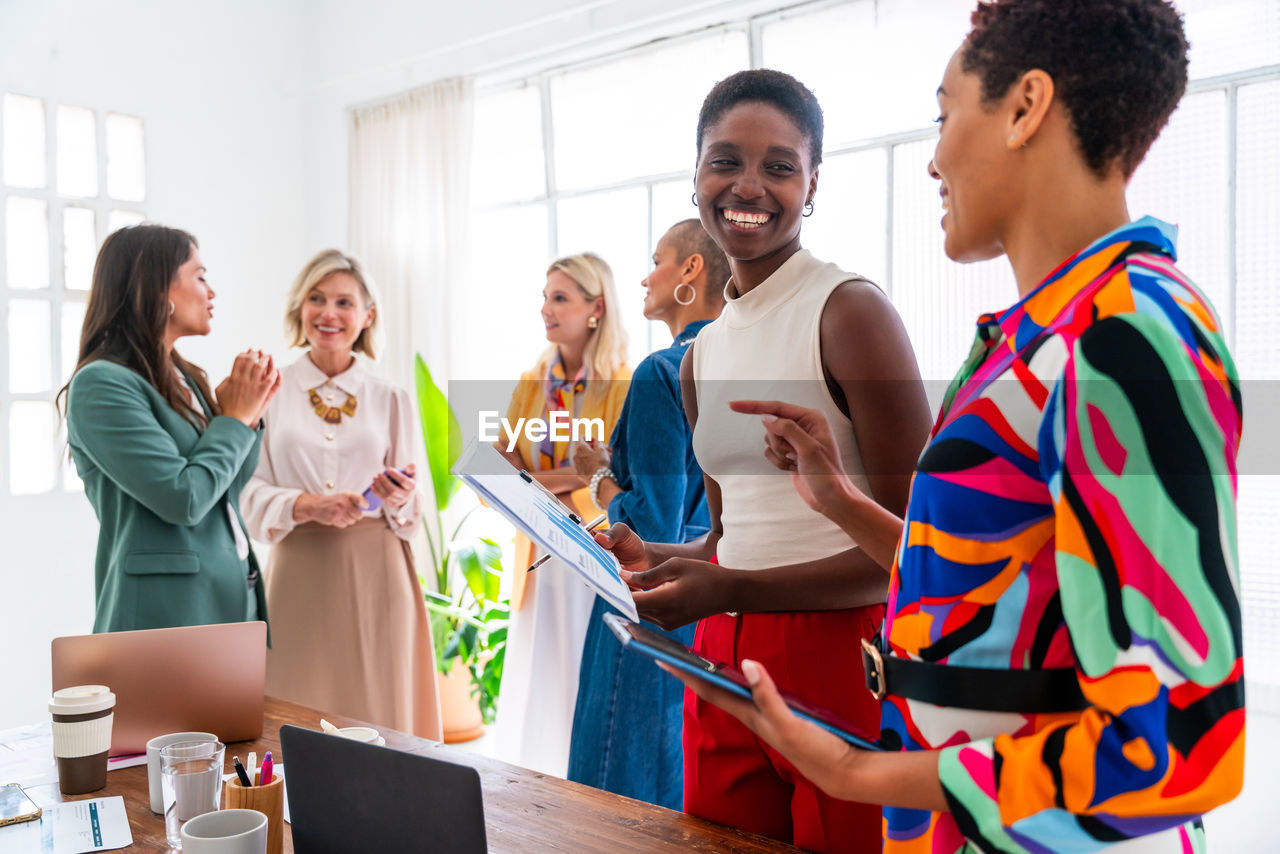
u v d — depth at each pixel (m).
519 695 2.80
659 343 3.93
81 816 1.17
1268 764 2.46
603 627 2.02
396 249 4.62
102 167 4.16
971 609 0.66
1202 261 2.63
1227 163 2.58
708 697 0.75
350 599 2.68
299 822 0.86
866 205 3.28
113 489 2.17
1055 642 0.63
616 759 1.96
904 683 0.71
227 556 2.26
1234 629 0.54
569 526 1.06
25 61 3.93
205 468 2.13
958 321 3.09
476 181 4.58
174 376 2.27
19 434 3.88
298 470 2.76
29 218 3.95
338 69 4.84
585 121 4.11
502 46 4.21
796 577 1.18
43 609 3.90
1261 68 2.53
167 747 1.15
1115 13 0.65
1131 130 0.67
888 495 1.17
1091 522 0.56
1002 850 0.57
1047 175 0.69
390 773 0.79
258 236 4.74
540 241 4.32
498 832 1.08
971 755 0.59
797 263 1.25
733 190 1.25
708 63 3.69
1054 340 0.62
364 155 4.74
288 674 2.65
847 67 3.31
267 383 2.34
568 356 3.11
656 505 1.98
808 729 0.65
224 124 4.61
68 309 4.05
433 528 4.43
